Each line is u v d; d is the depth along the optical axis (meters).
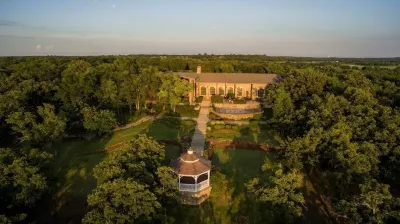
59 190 41.34
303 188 42.97
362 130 44.16
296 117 56.41
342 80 74.19
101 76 78.50
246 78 95.12
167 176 34.03
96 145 57.16
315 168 47.84
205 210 37.88
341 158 35.88
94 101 76.12
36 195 32.69
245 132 65.56
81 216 35.66
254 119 74.75
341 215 32.50
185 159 40.19
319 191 42.25
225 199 40.19
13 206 32.38
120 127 67.50
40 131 47.53
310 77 67.56
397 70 118.44
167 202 35.03
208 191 40.69
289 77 71.00
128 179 29.58
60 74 89.75
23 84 66.56
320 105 51.81
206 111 80.62
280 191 32.19
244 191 41.91
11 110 55.31
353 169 34.06
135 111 78.62
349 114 50.50
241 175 46.59
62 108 60.75
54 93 71.50
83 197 39.81
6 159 34.22
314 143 41.09
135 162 34.88
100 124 57.16
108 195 29.52
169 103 80.44
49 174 42.94
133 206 28.77
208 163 41.72
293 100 63.41
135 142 38.66
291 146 41.88
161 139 60.41
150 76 78.12
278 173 33.50
